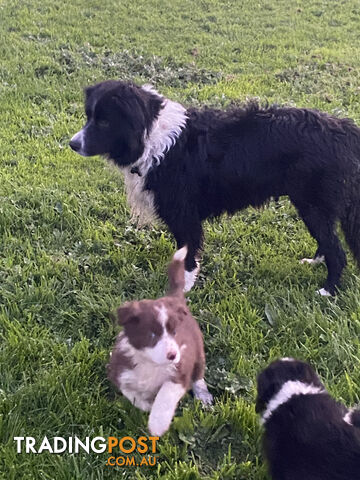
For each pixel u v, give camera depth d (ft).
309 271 5.56
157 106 4.95
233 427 3.97
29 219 6.08
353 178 4.98
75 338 4.70
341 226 5.27
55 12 12.88
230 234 6.21
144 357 3.66
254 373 4.36
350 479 3.14
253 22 13.79
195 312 5.02
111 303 4.99
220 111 5.20
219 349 4.62
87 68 10.16
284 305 5.09
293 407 3.52
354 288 5.36
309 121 4.95
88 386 4.22
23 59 10.19
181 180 5.08
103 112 4.83
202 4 14.71
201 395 4.20
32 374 4.26
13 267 5.37
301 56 11.64
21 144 7.70
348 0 15.88
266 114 5.03
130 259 5.67
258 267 5.63
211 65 10.96
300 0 15.74
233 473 3.66
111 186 6.97
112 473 3.68
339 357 4.50
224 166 5.02
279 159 4.94
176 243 5.52
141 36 12.13
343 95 9.78
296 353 4.54
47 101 8.88
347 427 3.36
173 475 3.58
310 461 3.27
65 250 5.75
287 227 6.39
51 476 3.56
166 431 3.86
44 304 4.97
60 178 7.02
